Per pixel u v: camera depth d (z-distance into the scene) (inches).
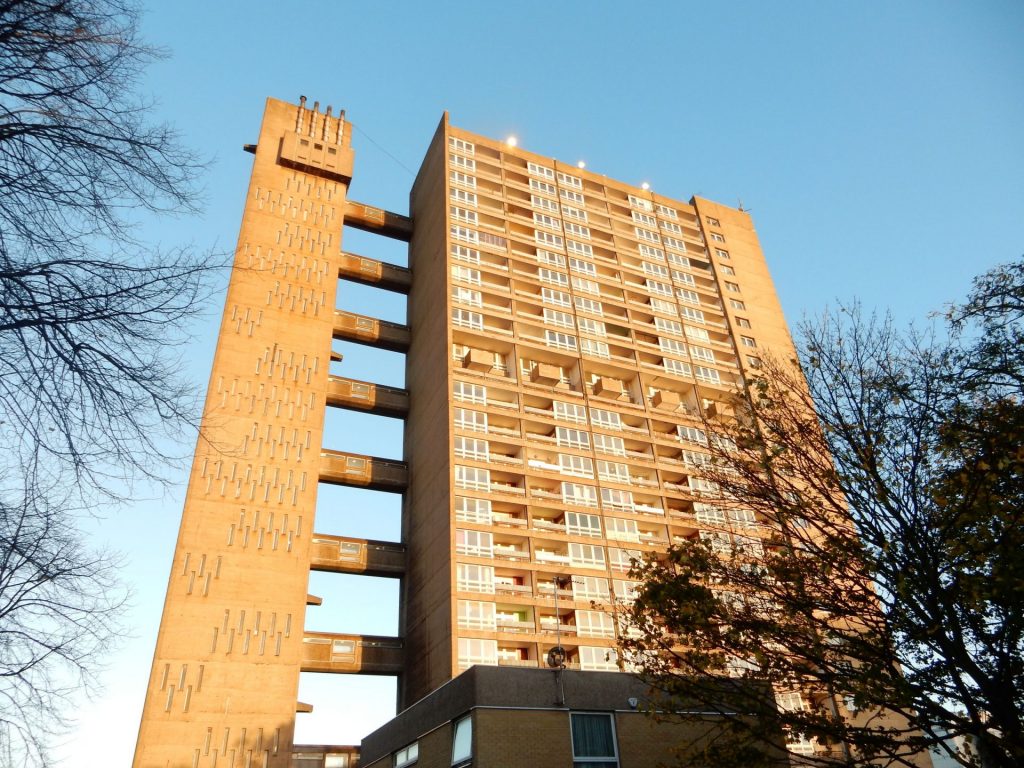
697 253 3102.9
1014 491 509.4
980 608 479.2
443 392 2149.4
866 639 558.6
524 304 2471.7
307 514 1989.4
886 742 520.4
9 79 301.1
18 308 284.2
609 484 2186.3
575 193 2940.5
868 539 555.5
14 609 350.9
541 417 2220.7
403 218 2810.0
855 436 593.6
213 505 1892.2
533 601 1850.4
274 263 2356.1
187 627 1716.3
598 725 970.1
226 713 1653.5
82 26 311.7
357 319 2480.3
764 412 697.0
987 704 489.1
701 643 600.1
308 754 1748.3
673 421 2447.1
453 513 1907.0
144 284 303.0
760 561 635.5
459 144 2751.0
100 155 311.3
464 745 961.5
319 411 2162.9
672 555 646.5
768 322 2977.4
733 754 556.1
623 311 2704.2
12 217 293.9
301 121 2699.3
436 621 1823.3
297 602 1857.8
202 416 328.2
